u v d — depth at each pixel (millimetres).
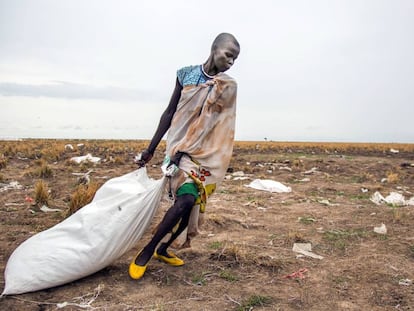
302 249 4691
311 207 7465
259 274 3844
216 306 3107
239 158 18984
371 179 12633
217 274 3785
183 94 3549
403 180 12609
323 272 3959
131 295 3248
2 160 13305
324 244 4965
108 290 3318
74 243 3348
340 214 6828
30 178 10453
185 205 3451
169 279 3611
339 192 9688
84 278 3557
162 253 3912
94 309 2979
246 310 3062
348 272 3969
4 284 3391
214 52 3459
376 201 8266
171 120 3725
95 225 3363
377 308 3176
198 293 3336
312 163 16906
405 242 5070
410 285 3648
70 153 19906
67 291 3291
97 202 3529
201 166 3533
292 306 3168
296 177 12633
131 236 3461
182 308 3047
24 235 4938
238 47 3471
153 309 2998
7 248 4406
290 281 3699
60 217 5938
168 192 3641
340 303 3246
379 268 4082
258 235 5328
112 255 3400
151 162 15977
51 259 3258
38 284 3217
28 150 19797
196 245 4738
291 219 6379
